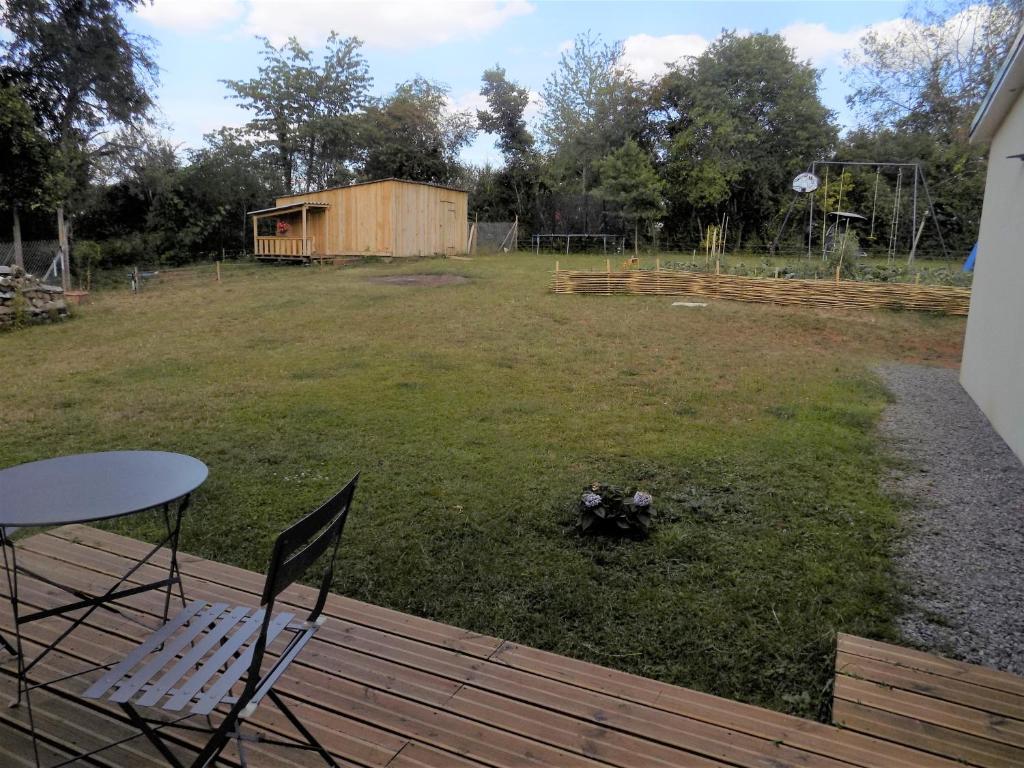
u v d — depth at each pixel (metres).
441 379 7.86
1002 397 5.59
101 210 24.86
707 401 7.01
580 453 5.43
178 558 3.56
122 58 21.95
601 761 2.12
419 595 3.39
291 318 11.95
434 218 23.64
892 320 11.70
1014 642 3.03
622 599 3.35
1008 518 4.32
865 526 4.17
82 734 2.22
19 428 6.17
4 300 11.52
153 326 11.66
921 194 25.55
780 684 2.71
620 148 28.06
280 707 2.03
